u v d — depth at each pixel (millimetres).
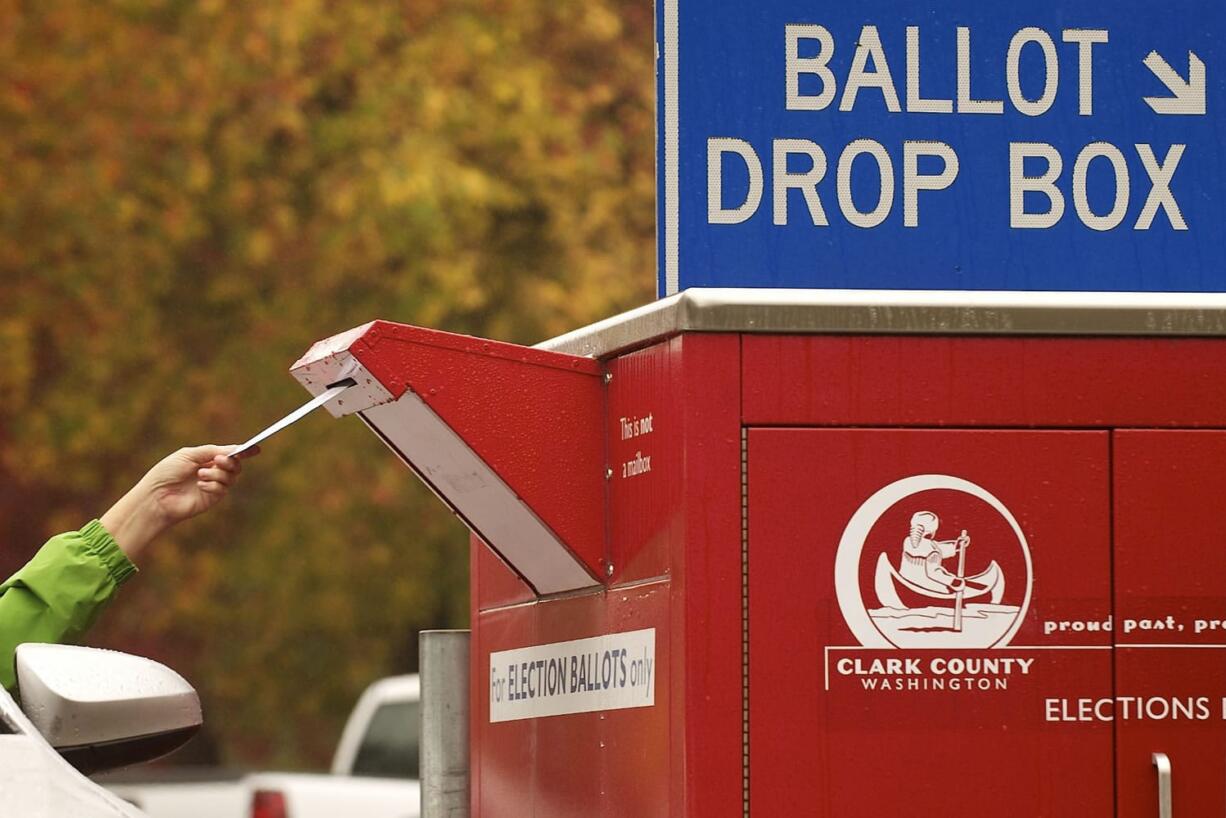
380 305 61688
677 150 13977
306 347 61781
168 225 61031
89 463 62438
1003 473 12148
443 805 15672
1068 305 12242
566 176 62656
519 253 63281
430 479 13734
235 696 68438
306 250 61688
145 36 62156
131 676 12117
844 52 14125
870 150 14086
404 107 62312
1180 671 12094
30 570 14883
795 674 11930
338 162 62219
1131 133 14188
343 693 68250
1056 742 12008
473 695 15461
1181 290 14125
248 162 61906
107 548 14992
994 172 14141
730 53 14055
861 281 14031
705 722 11852
